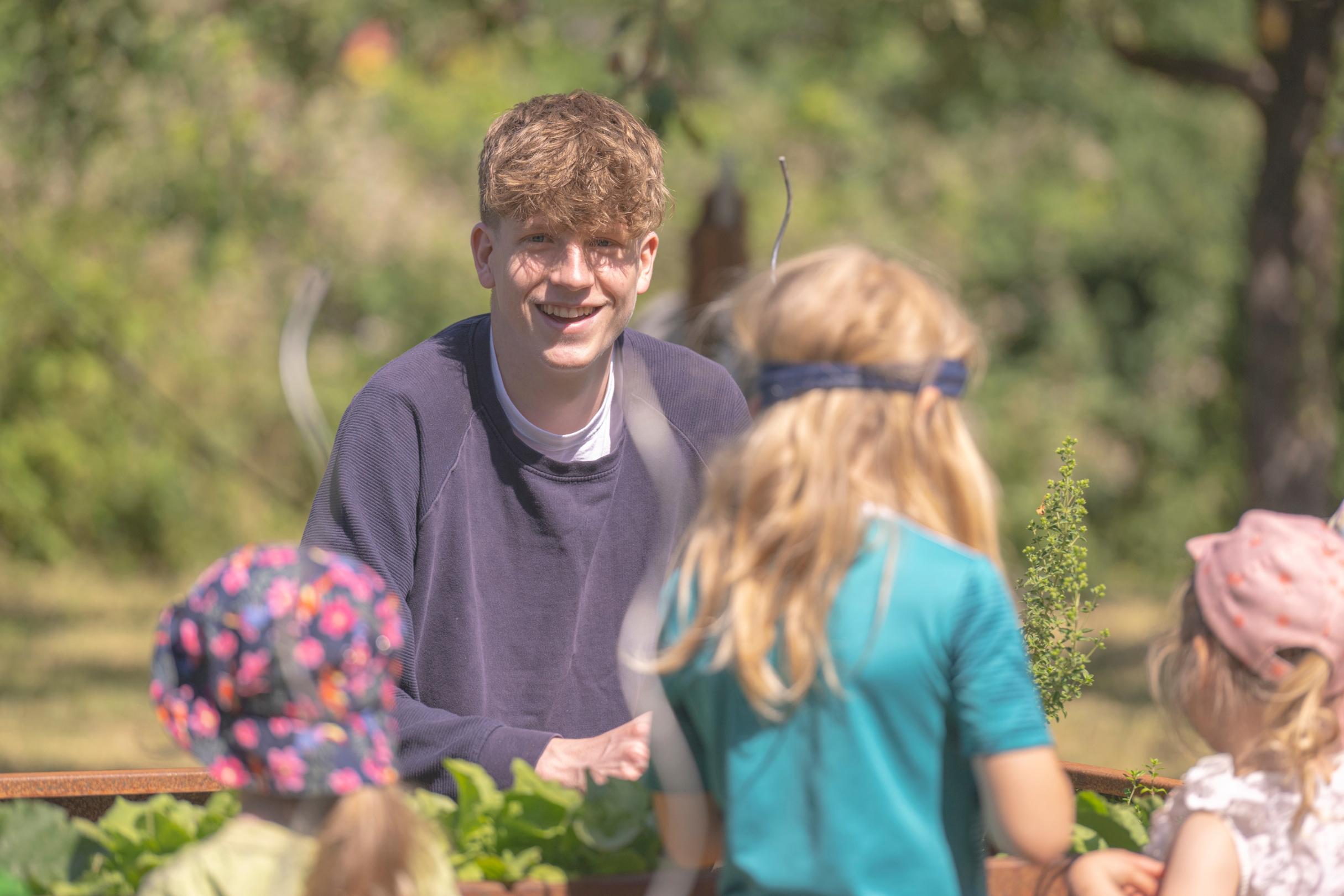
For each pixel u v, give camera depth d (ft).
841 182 86.28
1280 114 47.93
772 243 77.87
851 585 9.46
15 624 65.46
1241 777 10.69
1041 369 92.94
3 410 76.48
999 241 92.07
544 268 14.39
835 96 84.64
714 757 10.02
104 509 78.79
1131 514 92.38
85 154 46.50
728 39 77.46
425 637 14.76
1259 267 49.03
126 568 79.51
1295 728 10.48
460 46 49.03
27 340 74.59
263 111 52.49
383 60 47.75
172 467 78.23
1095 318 94.94
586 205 14.21
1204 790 10.66
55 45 41.68
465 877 10.86
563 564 15.14
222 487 78.54
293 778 9.28
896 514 9.66
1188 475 92.94
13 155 48.32
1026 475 87.61
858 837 9.30
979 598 9.46
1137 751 40.98
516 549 15.07
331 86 50.78
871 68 86.07
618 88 28.48
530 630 15.14
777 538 9.57
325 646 9.41
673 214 16.24
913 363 9.84
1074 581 14.02
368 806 9.32
